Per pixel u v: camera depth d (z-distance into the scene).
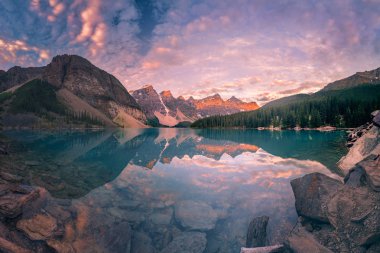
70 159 29.28
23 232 8.71
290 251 8.07
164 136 95.88
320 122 135.12
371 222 7.85
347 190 9.61
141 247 9.23
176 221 11.36
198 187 16.91
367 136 20.55
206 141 64.56
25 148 36.00
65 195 13.87
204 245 9.40
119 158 31.83
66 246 8.59
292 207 12.52
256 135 88.94
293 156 30.39
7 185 11.30
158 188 16.70
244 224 11.09
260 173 21.05
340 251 7.59
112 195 14.70
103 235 9.69
